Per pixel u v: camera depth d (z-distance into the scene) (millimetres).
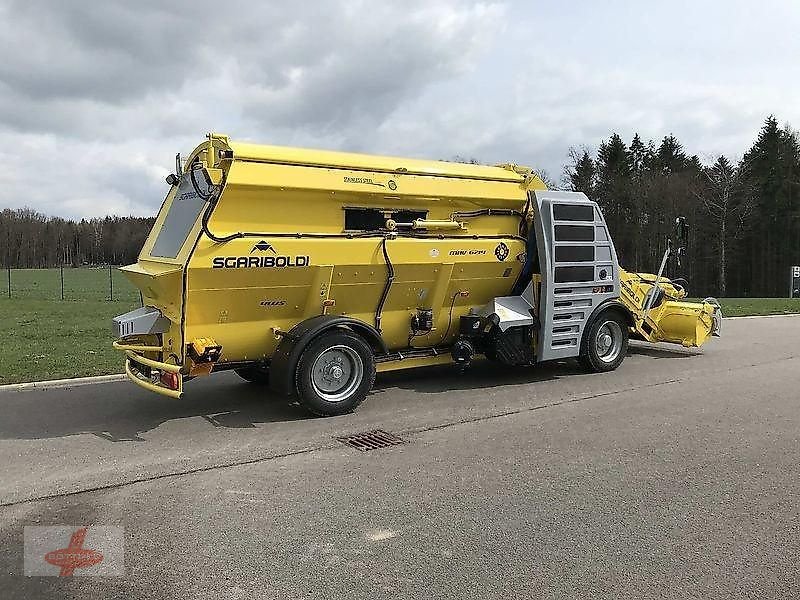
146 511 4863
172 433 7008
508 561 4047
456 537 4387
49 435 6930
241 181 7043
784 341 14383
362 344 7840
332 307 8070
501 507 4906
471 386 9398
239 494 5203
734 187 53312
